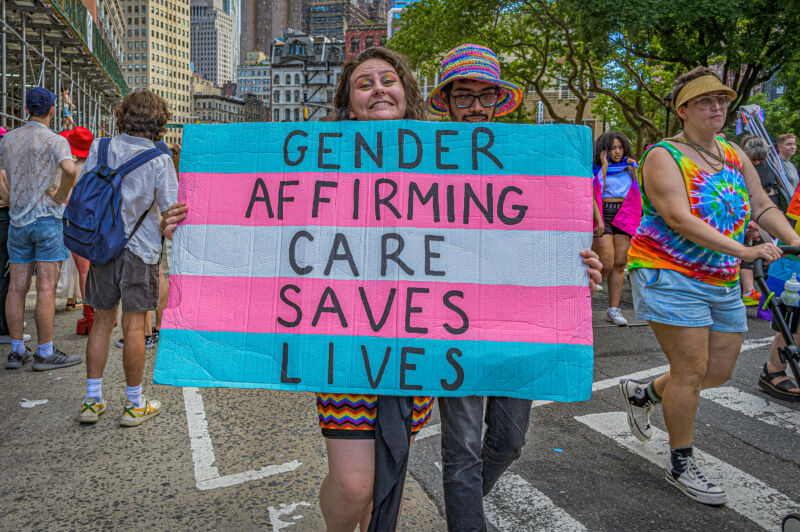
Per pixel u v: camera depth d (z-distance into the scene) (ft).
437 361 6.54
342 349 6.57
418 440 11.25
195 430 11.57
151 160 11.47
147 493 9.12
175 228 6.95
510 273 6.73
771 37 40.42
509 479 9.73
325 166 6.93
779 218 9.54
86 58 64.69
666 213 9.05
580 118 65.77
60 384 14.16
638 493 9.36
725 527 8.46
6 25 40.55
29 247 15.21
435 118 9.47
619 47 43.55
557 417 12.53
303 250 6.79
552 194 6.83
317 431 11.59
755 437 11.69
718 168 9.24
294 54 373.20
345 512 6.24
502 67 70.08
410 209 6.82
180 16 582.35
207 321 6.75
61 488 9.26
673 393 9.41
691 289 9.20
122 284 11.43
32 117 14.79
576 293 6.72
